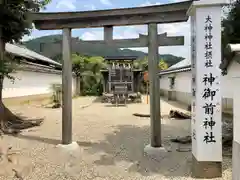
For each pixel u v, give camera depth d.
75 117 10.90
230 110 9.36
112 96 18.38
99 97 23.67
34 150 5.39
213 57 3.80
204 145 3.86
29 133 7.21
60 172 4.22
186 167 4.45
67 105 5.50
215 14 3.78
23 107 13.06
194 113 4.01
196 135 3.89
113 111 13.15
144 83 26.64
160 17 5.08
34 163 4.60
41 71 16.19
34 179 3.91
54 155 5.06
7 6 6.73
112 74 20.36
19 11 7.00
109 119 10.38
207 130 3.84
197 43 3.83
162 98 21.88
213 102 3.82
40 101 16.31
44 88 17.11
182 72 16.97
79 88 25.81
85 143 6.24
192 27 4.11
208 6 3.78
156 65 5.15
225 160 4.74
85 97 23.62
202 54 3.82
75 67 25.86
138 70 21.28
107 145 6.05
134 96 18.30
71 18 5.39
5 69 6.98
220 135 3.82
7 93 12.20
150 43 5.16
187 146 5.85
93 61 26.55
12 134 6.95
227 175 3.94
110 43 5.43
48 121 9.45
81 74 25.97
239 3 5.20
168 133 7.43
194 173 4.01
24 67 13.11
